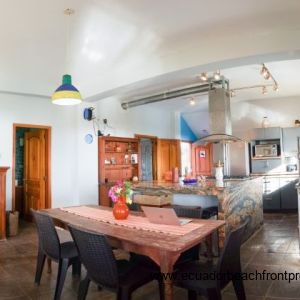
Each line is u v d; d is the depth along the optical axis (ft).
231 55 11.76
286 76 18.63
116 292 6.64
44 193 19.60
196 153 31.19
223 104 18.37
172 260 6.25
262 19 10.44
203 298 8.86
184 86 19.88
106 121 22.02
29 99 19.17
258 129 24.75
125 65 14.62
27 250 14.11
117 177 23.27
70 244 9.85
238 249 7.34
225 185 13.52
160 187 14.56
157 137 27.04
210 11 9.91
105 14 10.05
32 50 12.63
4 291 9.62
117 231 7.61
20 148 22.40
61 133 20.47
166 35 11.59
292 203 23.11
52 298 9.07
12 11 9.74
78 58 13.60
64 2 9.30
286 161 24.23
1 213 15.89
